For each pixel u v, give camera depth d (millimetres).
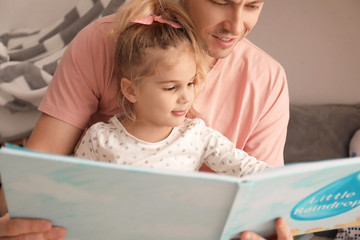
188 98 1104
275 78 1303
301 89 2287
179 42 1078
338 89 2260
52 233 894
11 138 2057
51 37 2213
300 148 2195
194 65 1096
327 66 2225
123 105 1196
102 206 853
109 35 1143
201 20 1102
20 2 2418
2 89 1971
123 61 1126
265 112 1305
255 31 2215
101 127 1173
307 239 1200
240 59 1288
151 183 798
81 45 1179
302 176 852
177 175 777
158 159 1146
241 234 936
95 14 2146
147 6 1137
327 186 913
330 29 2162
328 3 2123
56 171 794
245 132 1309
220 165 1195
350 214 1014
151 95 1096
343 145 2178
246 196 814
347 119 2178
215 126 1308
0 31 2406
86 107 1195
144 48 1080
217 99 1292
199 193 807
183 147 1170
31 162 781
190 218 861
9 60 2188
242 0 1028
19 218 894
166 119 1111
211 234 894
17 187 829
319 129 2186
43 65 2109
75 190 825
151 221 877
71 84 1172
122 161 1132
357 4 2107
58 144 1172
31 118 2043
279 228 933
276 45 2221
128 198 831
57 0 2449
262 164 1166
